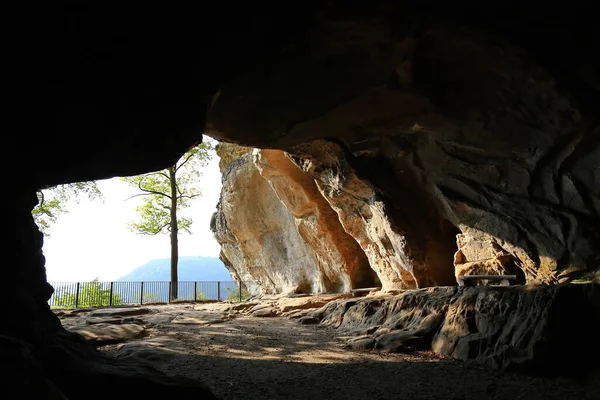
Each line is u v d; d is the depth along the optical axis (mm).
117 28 5754
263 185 22797
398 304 11102
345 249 18625
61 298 22609
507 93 8938
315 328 12797
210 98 7688
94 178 6984
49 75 5637
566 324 6988
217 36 6547
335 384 6699
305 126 10602
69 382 4781
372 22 7105
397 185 13273
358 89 9094
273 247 23266
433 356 8422
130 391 4832
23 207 5742
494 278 10609
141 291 24469
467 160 11117
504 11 7422
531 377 6758
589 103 8250
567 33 7664
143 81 6441
